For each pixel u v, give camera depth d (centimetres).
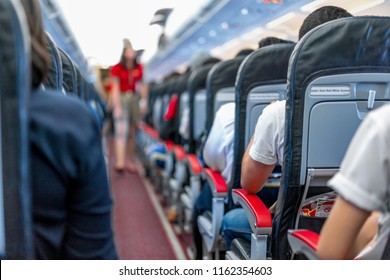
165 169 439
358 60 126
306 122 129
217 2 511
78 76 216
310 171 131
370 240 107
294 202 138
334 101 128
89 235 87
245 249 175
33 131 79
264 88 188
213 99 249
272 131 144
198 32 714
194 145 329
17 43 73
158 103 571
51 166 80
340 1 273
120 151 617
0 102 74
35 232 83
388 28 126
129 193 507
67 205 87
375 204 82
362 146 82
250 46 575
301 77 126
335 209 88
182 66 1151
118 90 591
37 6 88
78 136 81
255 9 445
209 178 222
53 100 82
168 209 410
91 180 85
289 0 356
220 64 245
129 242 342
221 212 209
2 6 73
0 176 76
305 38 126
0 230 78
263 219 147
